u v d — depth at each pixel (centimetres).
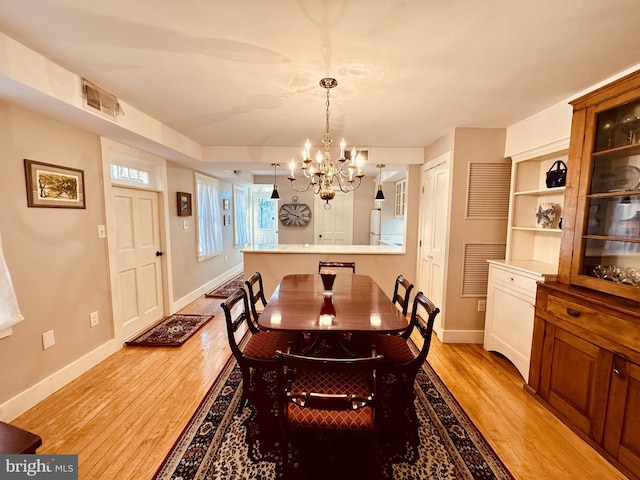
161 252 359
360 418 133
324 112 245
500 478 146
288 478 145
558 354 188
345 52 154
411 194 381
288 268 388
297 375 155
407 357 185
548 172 237
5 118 179
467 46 149
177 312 386
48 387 208
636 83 151
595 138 176
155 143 276
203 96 214
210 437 171
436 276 327
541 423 184
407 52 154
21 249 191
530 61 163
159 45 150
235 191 636
